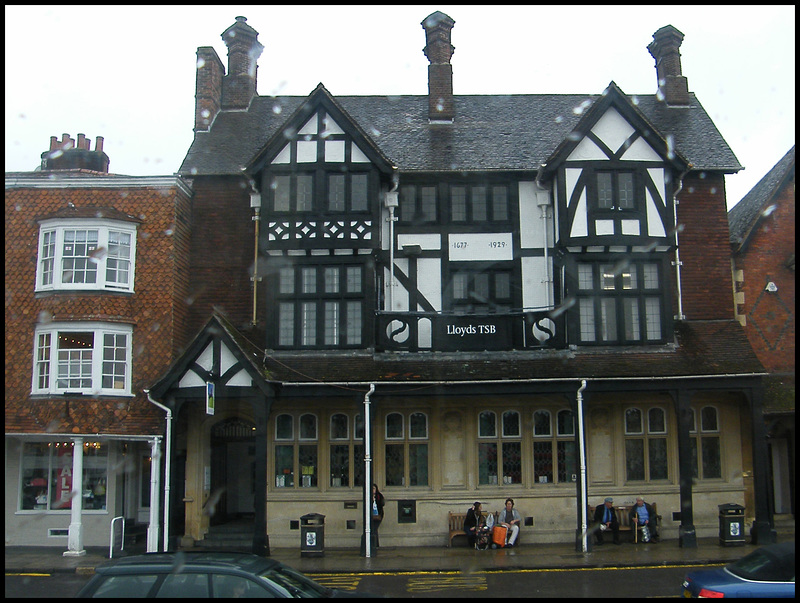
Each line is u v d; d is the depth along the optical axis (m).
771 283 18.03
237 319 17.53
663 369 15.69
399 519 16.47
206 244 17.91
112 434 15.55
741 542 15.14
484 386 15.53
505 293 17.48
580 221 16.64
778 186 18.44
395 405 16.97
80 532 15.35
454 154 18.17
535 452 16.92
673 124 19.80
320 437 16.89
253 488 17.94
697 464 16.94
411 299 17.30
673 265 17.61
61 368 15.93
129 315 16.36
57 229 16.28
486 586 12.05
